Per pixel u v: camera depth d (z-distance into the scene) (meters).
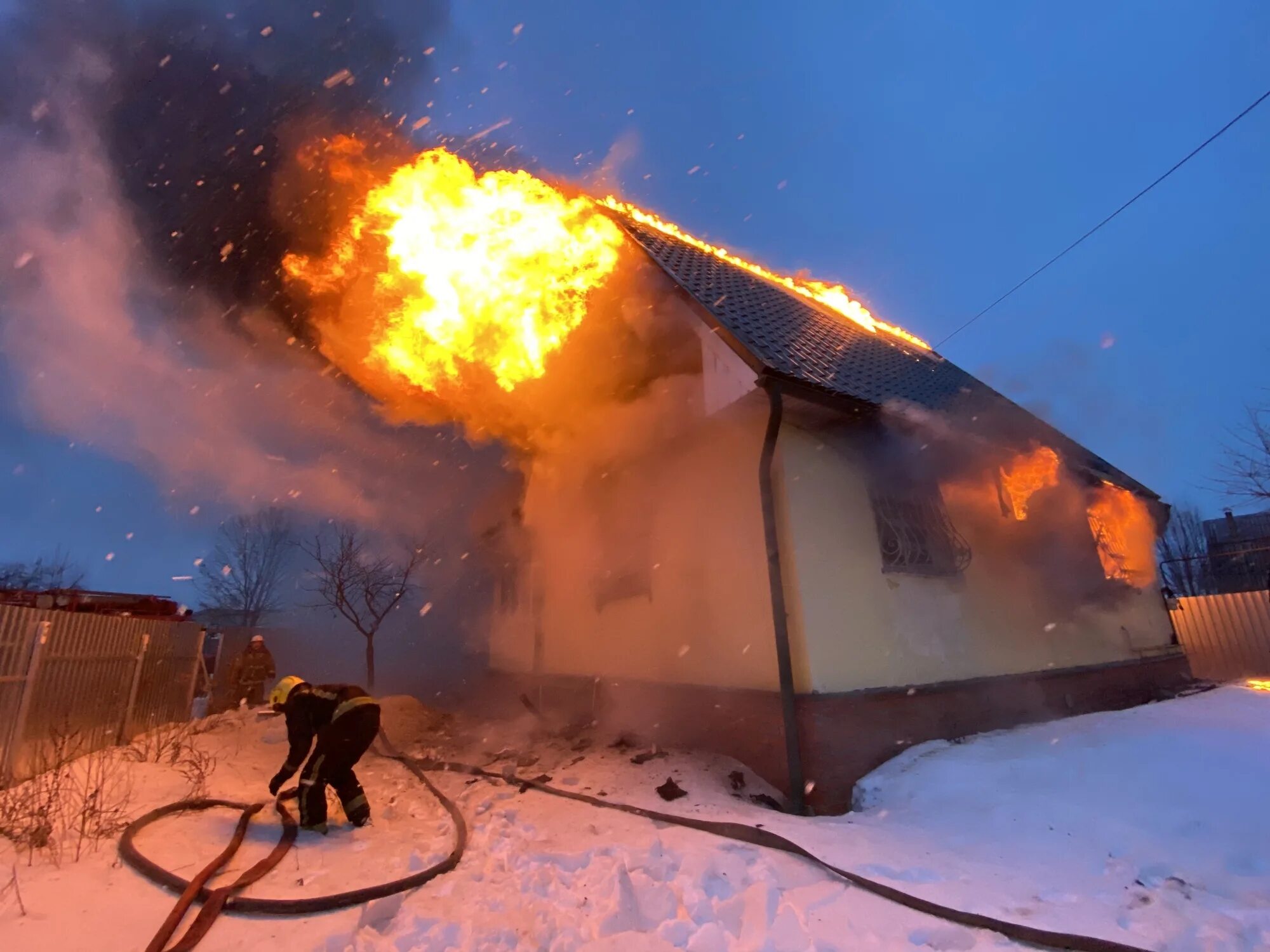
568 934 2.69
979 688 6.12
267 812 4.32
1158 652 8.83
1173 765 4.38
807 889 3.10
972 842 3.74
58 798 4.02
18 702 4.98
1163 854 3.43
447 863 3.49
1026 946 2.63
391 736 7.92
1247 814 3.71
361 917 2.81
